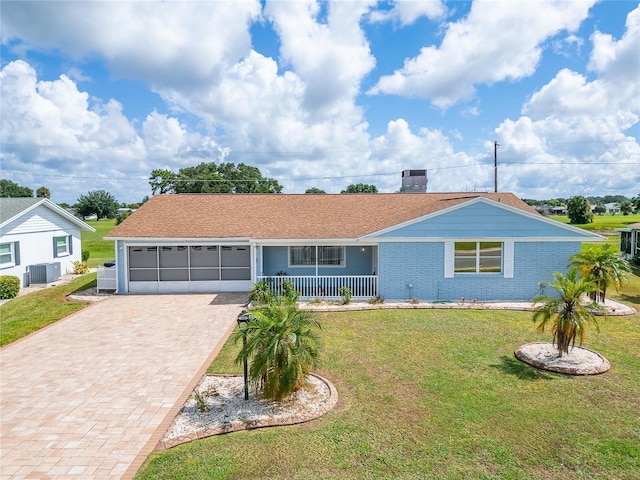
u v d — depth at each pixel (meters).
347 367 9.79
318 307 15.73
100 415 7.68
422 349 11.00
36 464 6.20
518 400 8.02
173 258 20.80
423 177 27.83
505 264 16.73
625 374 9.20
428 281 16.98
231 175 74.25
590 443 6.55
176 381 9.22
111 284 19.19
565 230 16.50
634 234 27.97
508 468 5.93
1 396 8.52
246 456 6.27
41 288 21.06
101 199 80.06
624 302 16.38
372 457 6.20
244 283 19.25
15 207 21.67
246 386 8.13
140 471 5.97
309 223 19.48
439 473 5.82
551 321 13.33
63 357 10.79
